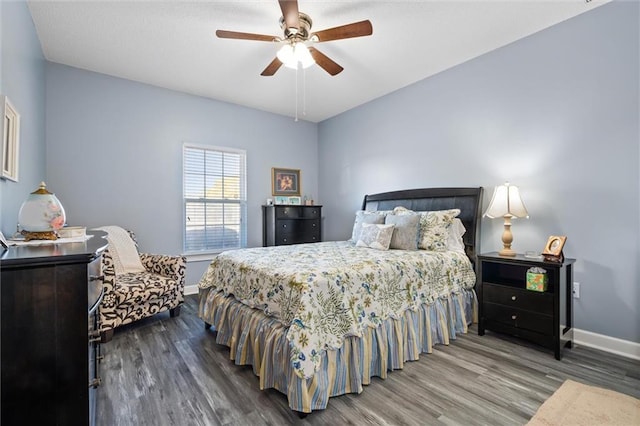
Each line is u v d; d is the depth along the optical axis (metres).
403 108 3.88
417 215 2.99
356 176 4.60
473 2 2.29
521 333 2.39
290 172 5.04
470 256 2.99
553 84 2.61
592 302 2.40
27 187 2.33
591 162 2.41
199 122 4.10
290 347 1.62
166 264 3.13
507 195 2.65
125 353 2.31
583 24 2.44
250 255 2.58
